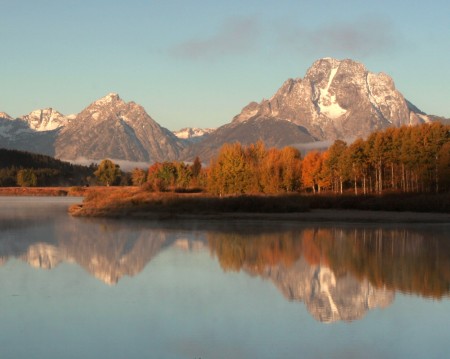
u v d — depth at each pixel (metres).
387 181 109.62
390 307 23.22
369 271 30.88
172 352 17.70
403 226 56.22
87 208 75.94
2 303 23.52
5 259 34.56
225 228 54.12
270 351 17.77
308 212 73.06
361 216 66.44
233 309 22.77
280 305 23.50
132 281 28.14
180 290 26.14
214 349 17.95
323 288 26.64
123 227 55.31
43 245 41.28
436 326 20.52
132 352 17.72
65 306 23.06
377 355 17.53
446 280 28.36
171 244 41.97
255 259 34.94
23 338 19.05
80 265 32.56
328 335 19.44
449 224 58.06
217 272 30.59
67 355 17.47
